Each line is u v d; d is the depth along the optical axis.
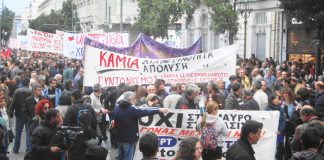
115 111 11.37
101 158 6.53
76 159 9.55
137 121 11.31
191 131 11.21
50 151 9.16
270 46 40.84
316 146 7.41
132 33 51.72
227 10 37.47
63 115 12.04
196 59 14.68
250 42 43.47
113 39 26.38
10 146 16.23
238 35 45.19
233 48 14.85
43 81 16.88
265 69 25.75
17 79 19.36
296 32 37.41
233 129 11.37
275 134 11.38
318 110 12.27
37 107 10.28
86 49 13.99
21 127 15.21
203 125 10.41
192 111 11.20
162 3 45.94
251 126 7.47
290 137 13.16
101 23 84.50
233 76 14.80
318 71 29.81
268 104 13.41
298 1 25.52
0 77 18.92
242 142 7.52
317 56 30.11
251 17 43.12
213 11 40.94
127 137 11.30
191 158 6.54
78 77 20.45
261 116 11.38
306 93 13.20
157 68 14.41
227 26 37.62
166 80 14.49
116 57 14.12
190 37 57.38
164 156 11.28
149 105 12.57
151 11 47.38
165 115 11.24
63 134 9.39
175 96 13.09
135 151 11.40
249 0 39.97
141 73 14.28
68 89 15.74
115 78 14.16
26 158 9.30
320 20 24.89
